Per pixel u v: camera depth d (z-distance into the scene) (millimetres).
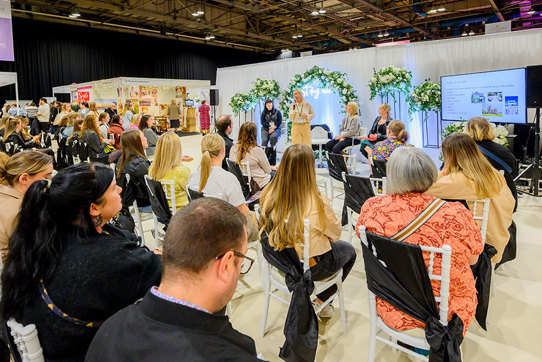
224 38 16266
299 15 12148
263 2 10344
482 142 3010
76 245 1053
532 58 5879
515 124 5324
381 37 15023
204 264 686
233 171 3535
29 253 1003
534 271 2826
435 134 6898
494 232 2154
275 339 2137
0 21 5082
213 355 617
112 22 13422
